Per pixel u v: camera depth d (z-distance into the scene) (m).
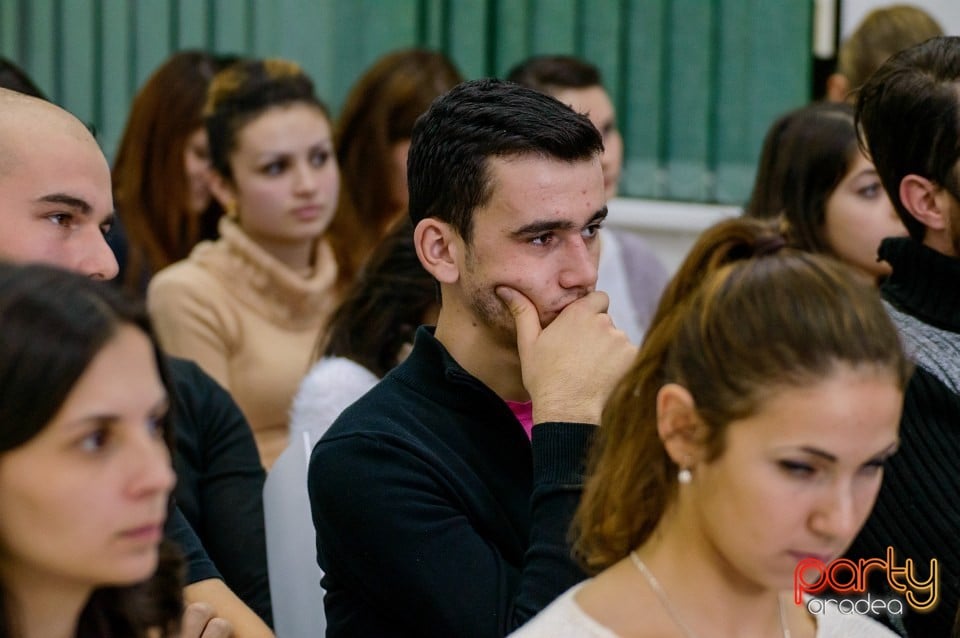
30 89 6.12
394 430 3.92
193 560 4.39
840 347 2.73
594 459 3.18
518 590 3.67
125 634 2.88
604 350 3.82
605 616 2.94
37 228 4.04
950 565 4.14
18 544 2.60
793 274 2.83
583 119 3.96
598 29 9.43
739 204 9.34
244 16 9.91
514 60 9.59
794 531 2.75
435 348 4.03
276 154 6.90
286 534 4.70
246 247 6.77
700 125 9.35
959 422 4.22
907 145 4.61
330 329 5.45
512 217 3.87
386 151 7.74
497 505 3.94
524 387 4.07
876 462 2.79
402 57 7.86
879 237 5.86
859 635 3.15
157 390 2.70
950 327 4.42
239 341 6.68
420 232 4.06
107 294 2.68
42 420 2.54
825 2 9.16
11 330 2.54
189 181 7.86
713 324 2.84
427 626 3.81
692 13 9.28
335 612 4.05
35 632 2.71
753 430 2.75
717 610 2.94
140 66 10.12
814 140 5.97
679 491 2.95
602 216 3.99
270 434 6.68
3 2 10.34
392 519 3.82
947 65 4.56
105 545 2.61
